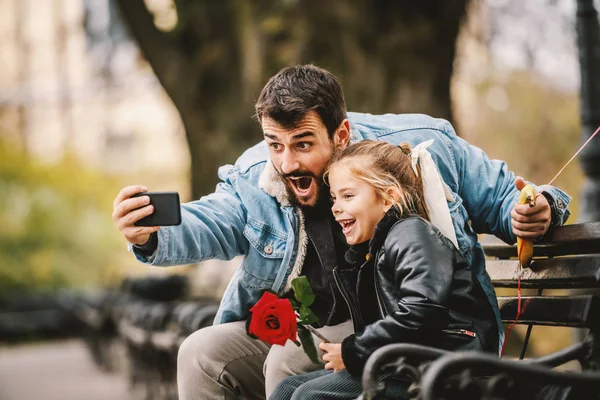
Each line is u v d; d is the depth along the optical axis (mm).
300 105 2785
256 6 7664
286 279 3051
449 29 7816
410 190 2699
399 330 2434
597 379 2260
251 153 3244
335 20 7594
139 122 22484
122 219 2662
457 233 2842
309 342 2592
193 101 7969
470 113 12922
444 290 2447
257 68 7629
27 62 21875
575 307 2553
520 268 2949
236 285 3234
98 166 21344
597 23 4746
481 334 2549
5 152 18328
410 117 3215
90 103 21469
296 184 2926
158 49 8008
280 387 2754
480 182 3094
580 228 2723
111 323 9359
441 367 2119
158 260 2812
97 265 17062
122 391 8156
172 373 5668
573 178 10148
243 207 3102
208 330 3191
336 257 2975
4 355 12875
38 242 16781
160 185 22281
